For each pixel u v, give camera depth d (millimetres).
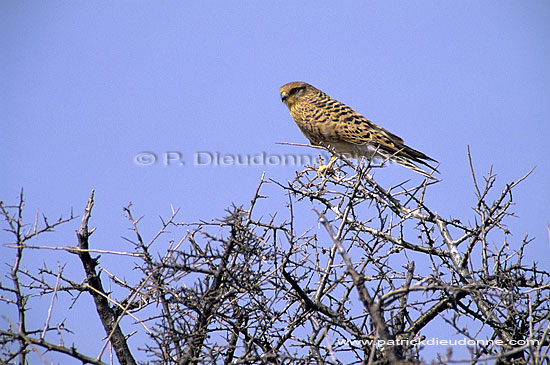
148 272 8102
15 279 7320
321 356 8172
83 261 9367
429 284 8062
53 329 7414
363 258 9789
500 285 8734
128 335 9352
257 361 7809
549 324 7012
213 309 8328
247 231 8195
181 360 7828
